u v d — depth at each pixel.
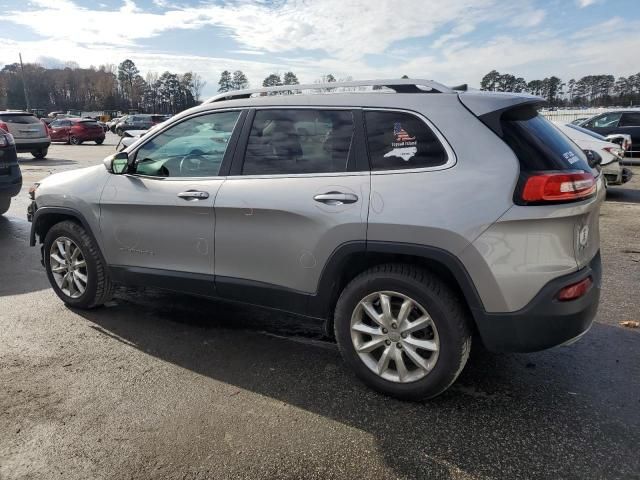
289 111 3.33
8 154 7.66
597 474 2.40
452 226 2.69
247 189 3.36
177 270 3.77
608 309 4.44
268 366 3.48
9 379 3.27
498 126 2.77
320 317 3.26
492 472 2.42
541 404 2.99
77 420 2.84
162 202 3.70
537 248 2.62
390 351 3.01
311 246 3.11
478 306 2.72
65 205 4.27
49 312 4.42
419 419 2.85
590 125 16.19
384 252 2.90
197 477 2.40
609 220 8.19
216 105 3.65
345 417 2.88
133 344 3.81
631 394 3.09
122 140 12.85
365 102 3.10
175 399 3.05
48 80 106.75
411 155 2.91
